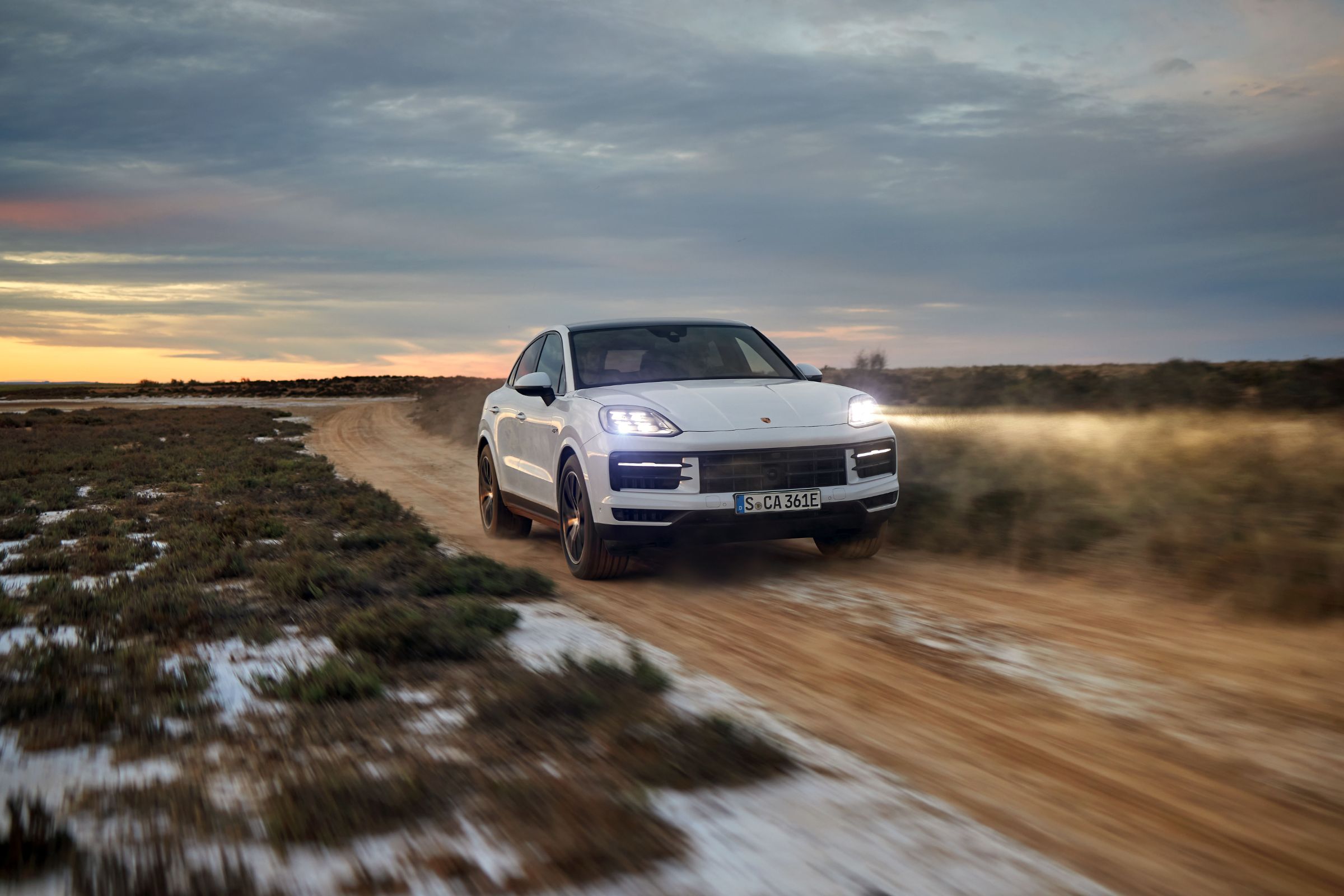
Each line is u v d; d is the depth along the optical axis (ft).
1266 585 16.39
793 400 21.84
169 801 8.79
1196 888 7.54
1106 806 9.16
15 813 8.04
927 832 8.45
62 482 44.37
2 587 19.97
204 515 30.99
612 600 19.81
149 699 12.21
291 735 10.89
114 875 7.18
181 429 93.40
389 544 25.67
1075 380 70.44
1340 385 53.31
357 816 8.32
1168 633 15.64
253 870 7.43
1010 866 7.81
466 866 7.51
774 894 7.18
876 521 21.38
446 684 13.10
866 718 11.91
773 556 24.70
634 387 22.98
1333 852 8.20
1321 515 20.92
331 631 15.96
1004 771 10.09
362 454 67.46
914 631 16.38
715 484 20.08
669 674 13.78
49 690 11.82
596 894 7.11
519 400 27.78
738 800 9.11
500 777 9.49
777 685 13.43
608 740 10.59
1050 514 23.79
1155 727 11.37
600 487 20.76
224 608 17.29
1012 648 15.12
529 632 16.42
